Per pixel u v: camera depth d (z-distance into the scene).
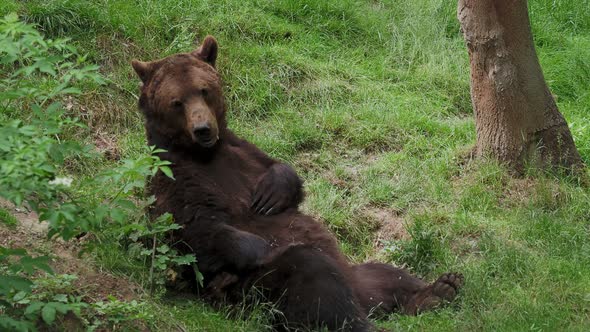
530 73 12.70
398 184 12.87
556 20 18.91
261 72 14.88
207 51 10.54
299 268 9.04
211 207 9.71
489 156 13.00
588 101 15.81
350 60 16.05
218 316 9.19
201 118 9.66
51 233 7.70
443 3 18.17
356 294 9.74
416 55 16.80
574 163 12.92
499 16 12.59
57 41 7.82
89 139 12.84
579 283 9.98
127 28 14.55
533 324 8.92
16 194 7.04
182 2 15.61
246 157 10.62
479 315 9.37
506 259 10.63
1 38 7.59
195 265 9.31
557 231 11.38
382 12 17.78
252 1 16.45
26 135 7.37
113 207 7.91
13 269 7.39
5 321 7.28
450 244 11.46
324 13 17.00
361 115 14.58
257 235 9.83
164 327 8.65
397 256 11.30
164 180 9.89
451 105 15.60
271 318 9.01
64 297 8.16
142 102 10.32
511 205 12.31
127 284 9.23
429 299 9.82
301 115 14.48
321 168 13.48
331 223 12.13
